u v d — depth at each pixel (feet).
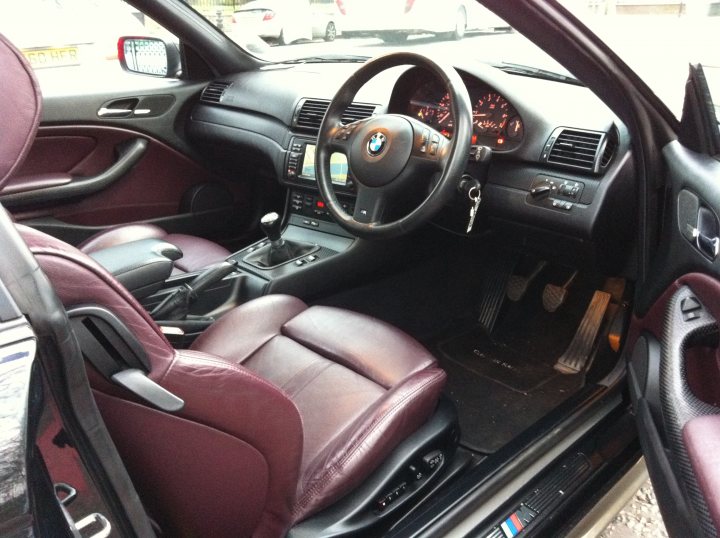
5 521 1.45
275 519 3.26
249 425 2.71
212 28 7.84
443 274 7.70
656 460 3.90
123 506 2.22
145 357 2.32
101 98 7.26
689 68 4.08
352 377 4.25
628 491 4.63
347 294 6.98
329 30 10.25
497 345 7.27
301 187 7.10
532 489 4.25
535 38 3.94
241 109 7.66
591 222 5.35
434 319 7.68
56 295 1.81
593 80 4.30
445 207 6.37
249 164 8.01
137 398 2.36
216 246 6.75
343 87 5.48
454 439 4.43
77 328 2.11
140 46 8.14
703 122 4.17
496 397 6.42
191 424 2.56
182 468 2.69
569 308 7.36
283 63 8.45
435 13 7.29
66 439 1.91
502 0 3.49
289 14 9.29
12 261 1.71
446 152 4.87
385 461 3.82
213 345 4.66
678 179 4.38
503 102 5.90
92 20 9.02
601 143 5.26
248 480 2.90
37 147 7.02
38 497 1.60
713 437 3.08
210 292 6.07
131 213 7.93
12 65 1.89
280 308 4.99
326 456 3.65
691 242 4.16
